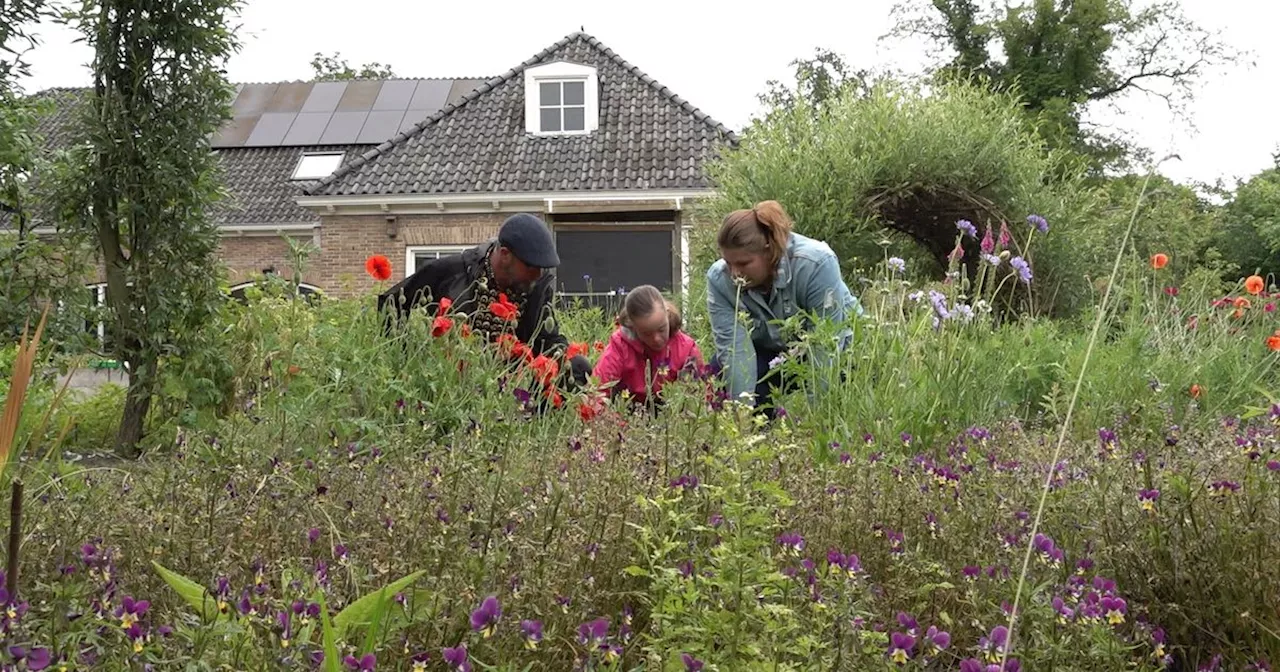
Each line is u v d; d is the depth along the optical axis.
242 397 3.77
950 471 2.48
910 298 4.54
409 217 20.16
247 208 22.89
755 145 10.32
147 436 5.52
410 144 20.78
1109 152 29.56
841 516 2.31
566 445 2.88
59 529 1.88
